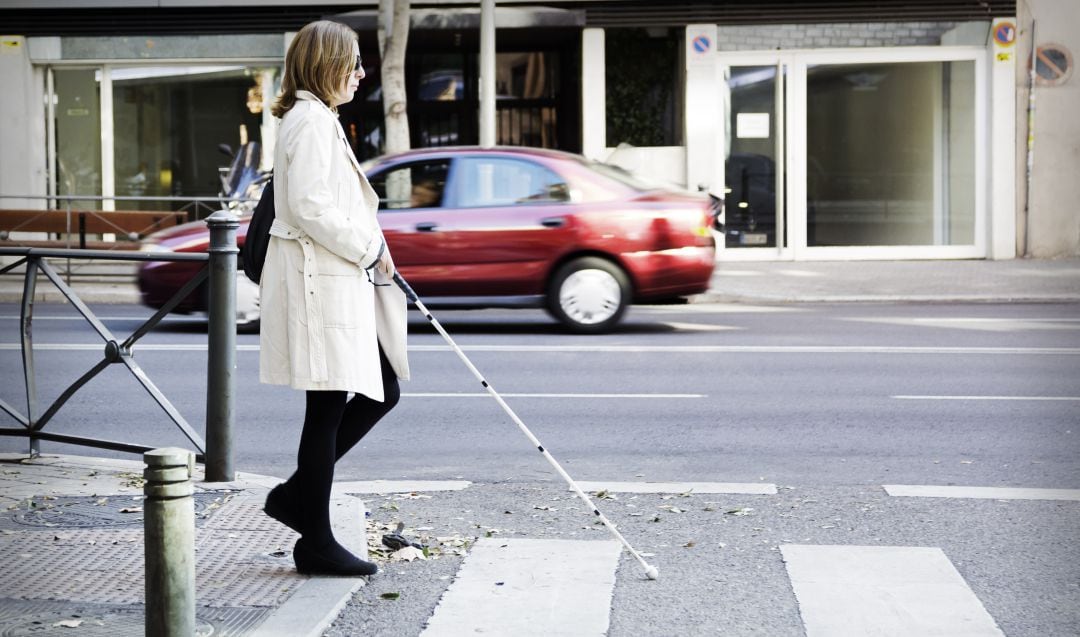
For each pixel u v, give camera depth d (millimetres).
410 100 22938
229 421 6434
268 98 21812
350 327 4781
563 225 12984
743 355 11648
